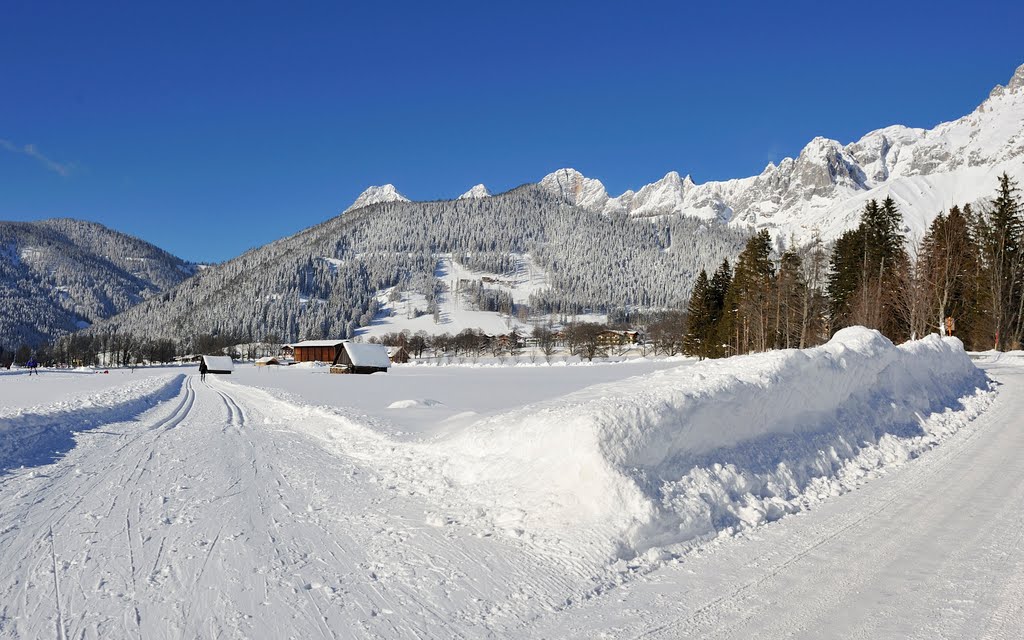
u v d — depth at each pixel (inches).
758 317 1962.4
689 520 219.5
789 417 319.9
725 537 220.8
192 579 183.8
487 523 232.8
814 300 1827.0
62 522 243.4
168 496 286.7
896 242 1713.8
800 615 158.2
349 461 376.5
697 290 2628.0
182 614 159.9
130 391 1033.5
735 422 281.9
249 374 3009.4
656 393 274.5
